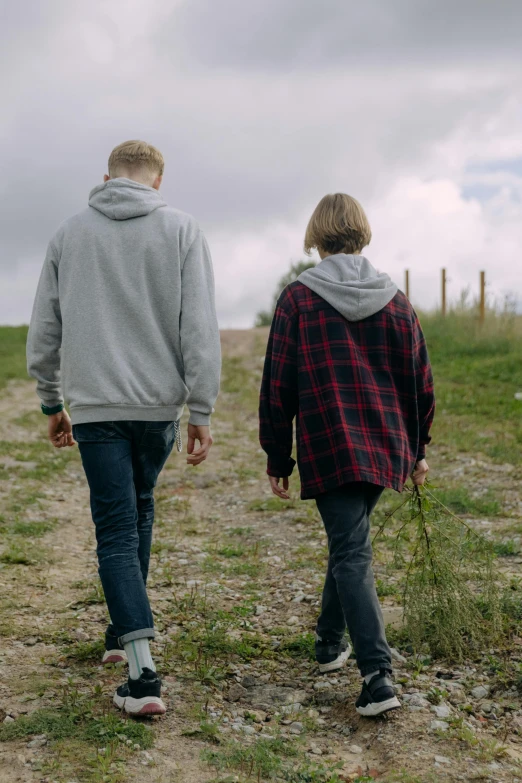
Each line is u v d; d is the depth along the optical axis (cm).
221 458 870
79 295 264
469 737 233
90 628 342
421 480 303
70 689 271
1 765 219
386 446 262
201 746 235
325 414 260
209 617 360
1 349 2142
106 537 260
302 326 267
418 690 271
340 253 281
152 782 211
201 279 271
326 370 262
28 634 330
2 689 271
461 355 1409
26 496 652
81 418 261
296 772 220
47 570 438
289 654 318
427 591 306
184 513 626
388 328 269
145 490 284
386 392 267
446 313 1698
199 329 266
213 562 465
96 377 259
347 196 286
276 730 252
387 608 360
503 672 281
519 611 327
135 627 248
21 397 1455
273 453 278
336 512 262
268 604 387
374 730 247
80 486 732
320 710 270
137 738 233
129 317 264
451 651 300
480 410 988
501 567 410
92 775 212
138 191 272
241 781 213
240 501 666
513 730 246
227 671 297
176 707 262
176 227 271
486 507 555
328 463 258
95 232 267
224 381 1542
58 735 235
